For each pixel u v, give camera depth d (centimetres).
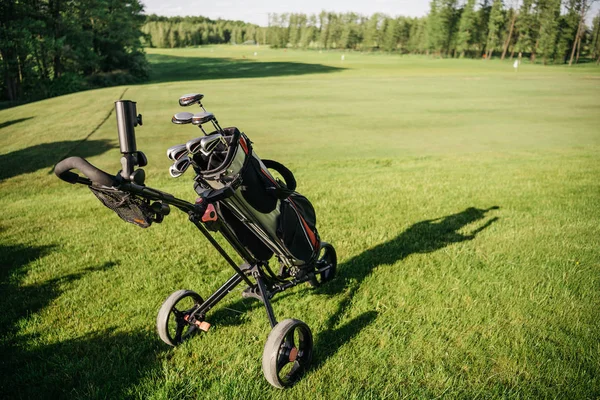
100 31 6222
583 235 635
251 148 310
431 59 12500
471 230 666
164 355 371
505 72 7031
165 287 488
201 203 299
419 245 609
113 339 394
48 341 392
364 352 371
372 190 919
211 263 556
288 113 2483
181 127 1941
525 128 2008
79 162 227
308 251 389
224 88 4025
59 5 5406
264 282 376
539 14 11569
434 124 2131
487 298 459
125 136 233
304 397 323
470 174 1080
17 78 4906
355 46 18988
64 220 752
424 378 340
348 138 1772
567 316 423
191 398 322
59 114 2469
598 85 4391
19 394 323
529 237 629
